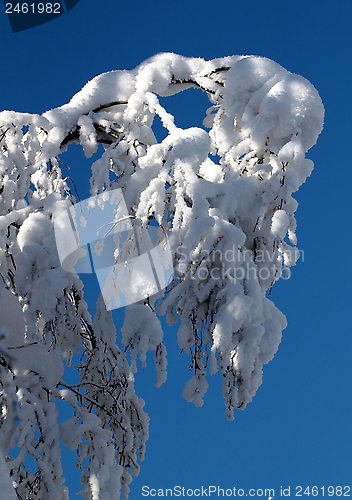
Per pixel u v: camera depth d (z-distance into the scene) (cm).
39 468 417
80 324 530
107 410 513
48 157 552
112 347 511
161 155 514
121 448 523
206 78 595
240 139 562
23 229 482
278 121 546
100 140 624
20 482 407
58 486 436
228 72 577
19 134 532
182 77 598
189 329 507
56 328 489
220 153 575
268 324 507
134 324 470
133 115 559
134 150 551
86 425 453
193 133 511
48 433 427
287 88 544
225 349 470
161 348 481
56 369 462
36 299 465
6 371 414
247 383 486
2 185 507
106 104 597
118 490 450
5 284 506
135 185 513
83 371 554
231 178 554
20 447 406
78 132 603
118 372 516
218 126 606
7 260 528
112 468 454
